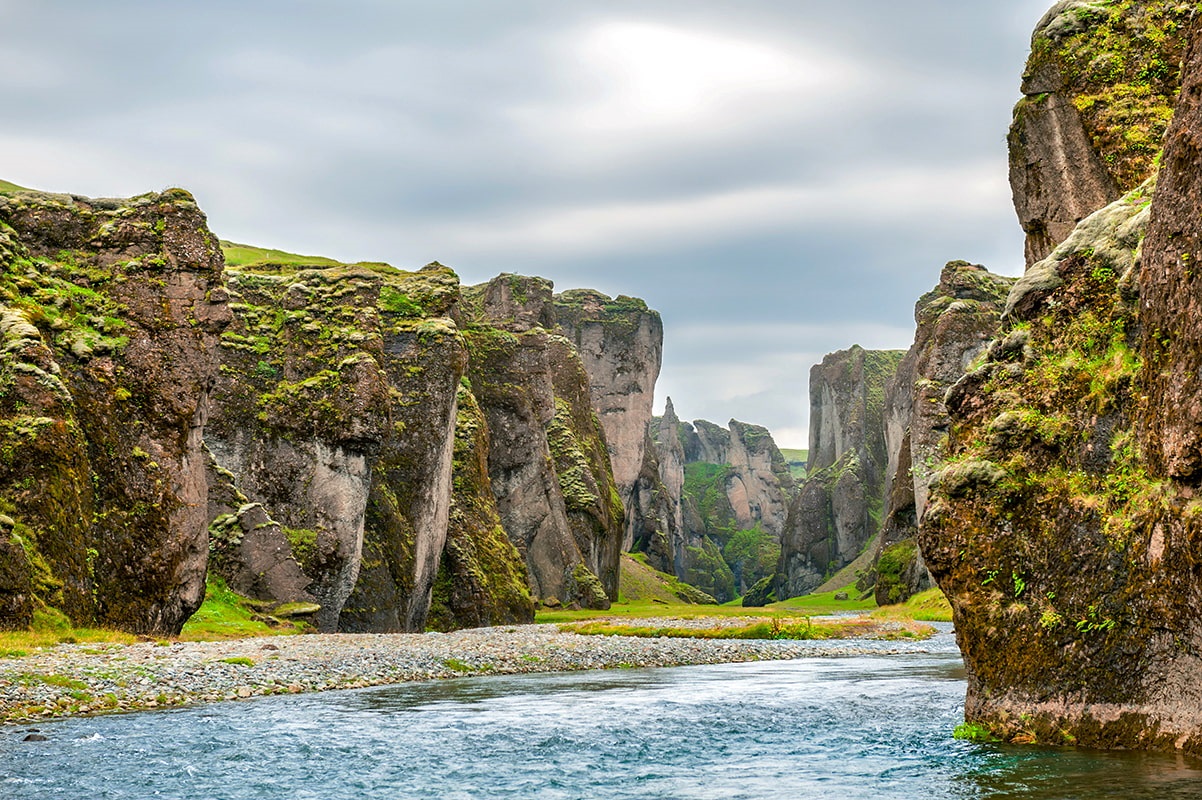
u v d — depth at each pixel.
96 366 56.38
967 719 23.41
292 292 87.88
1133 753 19.69
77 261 60.06
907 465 166.38
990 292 159.25
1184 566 18.95
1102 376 22.42
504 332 151.50
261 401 82.62
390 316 100.75
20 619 45.22
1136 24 35.59
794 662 55.75
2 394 50.16
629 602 184.75
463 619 103.56
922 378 143.50
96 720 28.86
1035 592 22.23
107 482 55.25
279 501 80.88
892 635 81.75
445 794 19.44
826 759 22.12
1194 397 18.56
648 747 24.50
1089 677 20.94
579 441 177.62
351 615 84.88
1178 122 19.77
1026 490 22.88
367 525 89.62
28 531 47.84
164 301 59.81
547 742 25.33
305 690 37.75
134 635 50.81
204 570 60.75
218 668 39.56
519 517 144.12
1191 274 18.91
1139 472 20.91
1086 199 36.00
